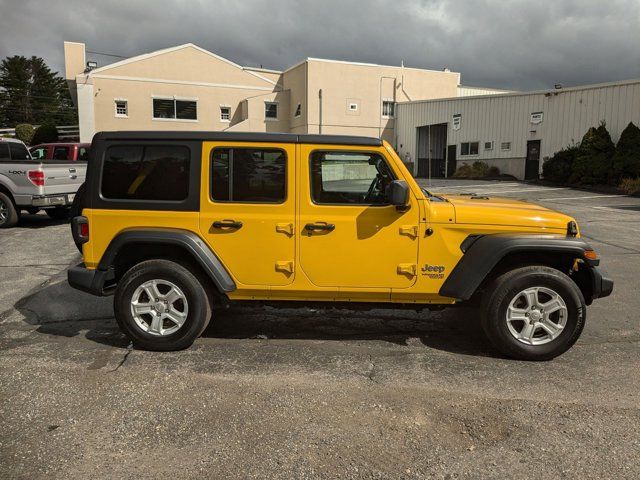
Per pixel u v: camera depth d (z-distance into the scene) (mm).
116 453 3195
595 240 10812
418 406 3801
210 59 34438
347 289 4691
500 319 4594
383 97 34875
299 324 5656
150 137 4645
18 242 10359
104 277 4738
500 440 3363
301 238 4633
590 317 5969
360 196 4641
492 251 4516
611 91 22094
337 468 3061
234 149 4605
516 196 19359
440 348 4992
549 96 24703
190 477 2971
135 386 4086
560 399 3922
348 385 4133
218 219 4637
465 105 29281
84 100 32000
